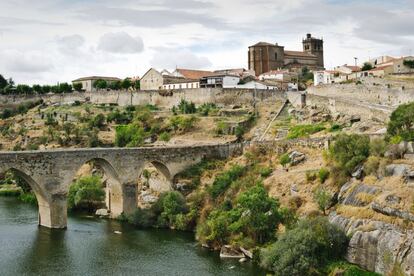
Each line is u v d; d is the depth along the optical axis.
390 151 91.00
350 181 93.50
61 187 112.94
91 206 136.62
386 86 155.62
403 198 78.06
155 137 166.25
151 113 184.62
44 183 110.75
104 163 122.31
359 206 85.38
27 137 196.12
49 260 91.56
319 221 84.44
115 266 88.62
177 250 97.88
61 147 181.75
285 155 119.50
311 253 80.44
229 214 101.12
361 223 81.88
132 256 94.31
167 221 116.56
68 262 90.62
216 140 154.50
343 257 81.31
